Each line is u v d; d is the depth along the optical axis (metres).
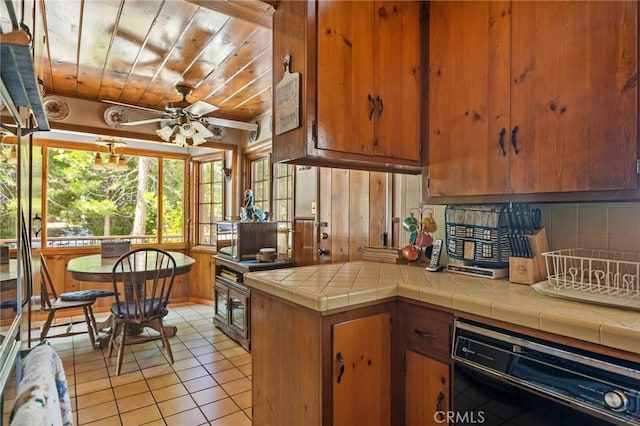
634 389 0.89
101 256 3.88
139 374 2.78
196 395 2.46
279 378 1.58
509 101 1.50
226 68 3.01
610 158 1.22
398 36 1.80
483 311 1.22
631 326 0.93
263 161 4.54
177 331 3.79
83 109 3.80
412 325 1.49
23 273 1.22
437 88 1.80
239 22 2.27
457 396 1.30
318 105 1.56
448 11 1.75
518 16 1.47
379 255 2.21
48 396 0.81
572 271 1.40
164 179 5.44
